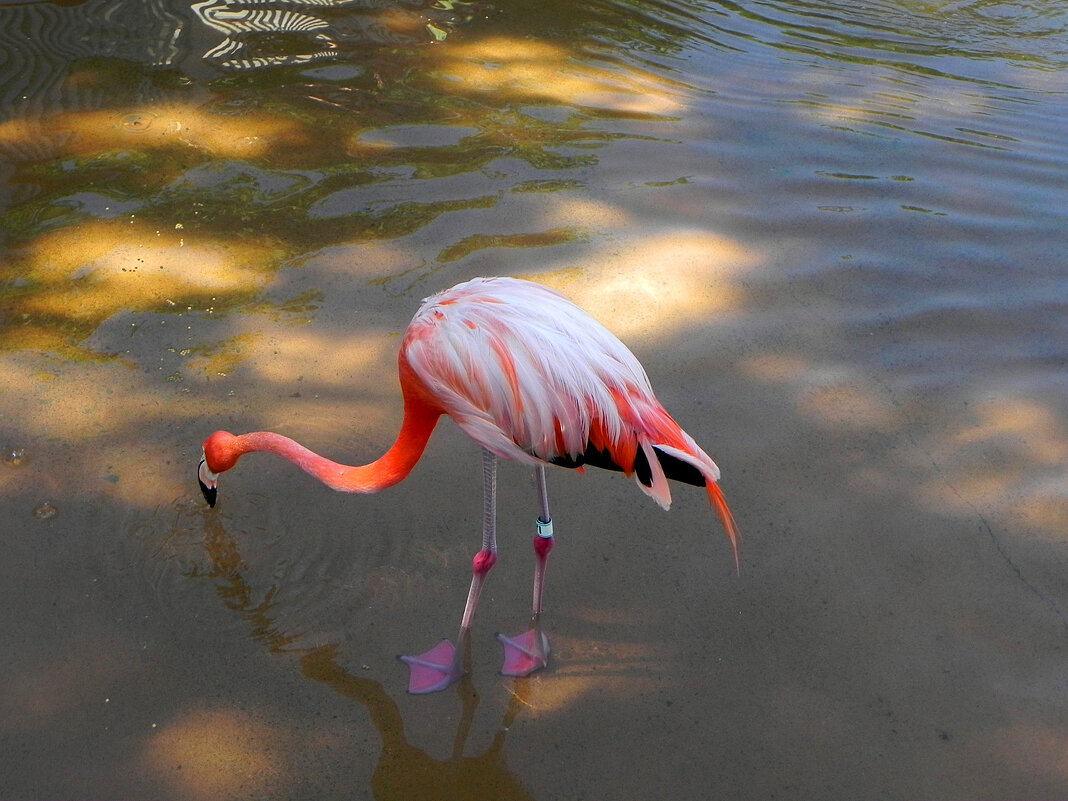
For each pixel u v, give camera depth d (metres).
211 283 3.94
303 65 5.66
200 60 5.64
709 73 5.90
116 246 4.11
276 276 4.00
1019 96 5.83
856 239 4.47
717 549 3.05
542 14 6.54
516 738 2.52
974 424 3.52
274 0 6.43
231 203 4.41
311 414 3.39
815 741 2.52
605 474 3.33
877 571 2.99
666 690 2.64
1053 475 3.32
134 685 2.57
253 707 2.55
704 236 4.41
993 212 4.69
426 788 2.39
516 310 2.49
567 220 4.45
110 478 3.13
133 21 6.05
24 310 3.74
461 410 2.55
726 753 2.49
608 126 5.23
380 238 4.24
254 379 3.52
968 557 3.04
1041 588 2.94
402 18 6.33
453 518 3.12
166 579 2.86
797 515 3.16
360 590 2.87
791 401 3.59
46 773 2.35
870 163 5.04
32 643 2.65
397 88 5.47
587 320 2.53
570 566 2.99
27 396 3.38
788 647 2.77
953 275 4.27
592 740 2.52
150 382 3.48
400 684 2.63
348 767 2.42
